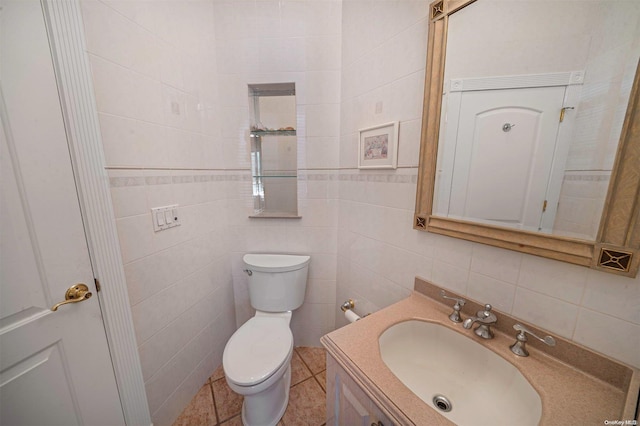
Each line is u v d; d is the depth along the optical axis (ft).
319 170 4.94
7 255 2.16
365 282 4.45
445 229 2.95
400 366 2.68
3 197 2.11
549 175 2.15
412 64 3.21
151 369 3.53
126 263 3.10
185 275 4.13
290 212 5.45
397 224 3.67
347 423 2.36
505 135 2.40
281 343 4.00
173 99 3.76
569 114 2.00
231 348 3.86
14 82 2.11
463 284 2.89
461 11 2.59
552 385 1.95
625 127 1.69
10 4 2.05
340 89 4.61
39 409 2.44
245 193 5.13
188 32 4.02
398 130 3.48
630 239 1.74
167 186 3.70
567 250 2.02
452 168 2.85
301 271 4.94
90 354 2.80
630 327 1.81
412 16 3.15
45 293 2.40
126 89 3.03
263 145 5.51
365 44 3.93
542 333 2.25
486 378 2.40
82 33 2.52
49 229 2.39
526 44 2.18
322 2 4.37
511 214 2.41
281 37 4.55
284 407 4.23
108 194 2.85
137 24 3.14
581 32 1.88
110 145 2.86
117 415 3.11
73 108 2.48
